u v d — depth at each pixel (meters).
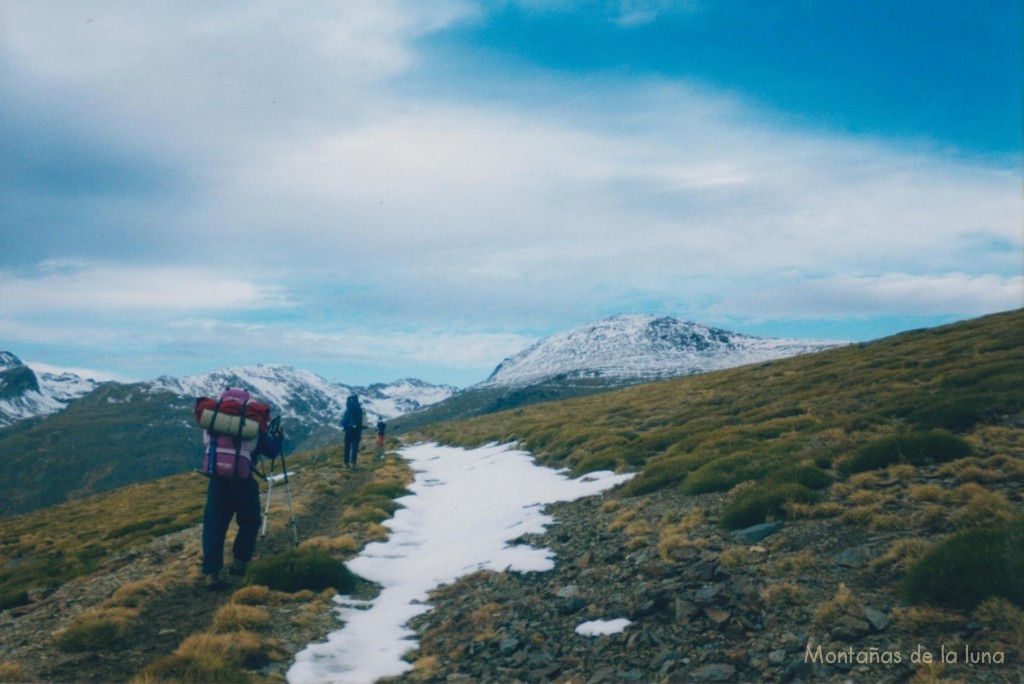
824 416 20.25
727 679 6.53
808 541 9.81
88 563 17.05
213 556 11.33
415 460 37.12
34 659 8.16
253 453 11.65
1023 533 7.36
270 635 9.17
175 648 8.54
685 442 20.30
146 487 44.25
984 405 15.45
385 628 9.92
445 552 14.31
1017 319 40.94
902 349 38.03
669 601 8.59
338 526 17.22
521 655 8.13
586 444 25.42
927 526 9.31
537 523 15.15
